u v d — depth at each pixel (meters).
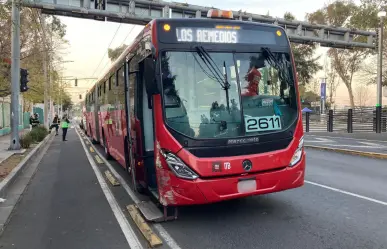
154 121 5.72
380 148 15.87
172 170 5.41
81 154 16.73
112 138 11.88
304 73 49.69
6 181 9.17
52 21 28.73
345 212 6.31
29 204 7.59
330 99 53.41
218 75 5.77
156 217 6.00
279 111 5.98
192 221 6.00
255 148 5.64
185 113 5.53
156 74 5.54
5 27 16.62
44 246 5.19
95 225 6.06
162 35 5.68
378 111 22.03
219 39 5.92
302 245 4.86
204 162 5.35
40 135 23.19
